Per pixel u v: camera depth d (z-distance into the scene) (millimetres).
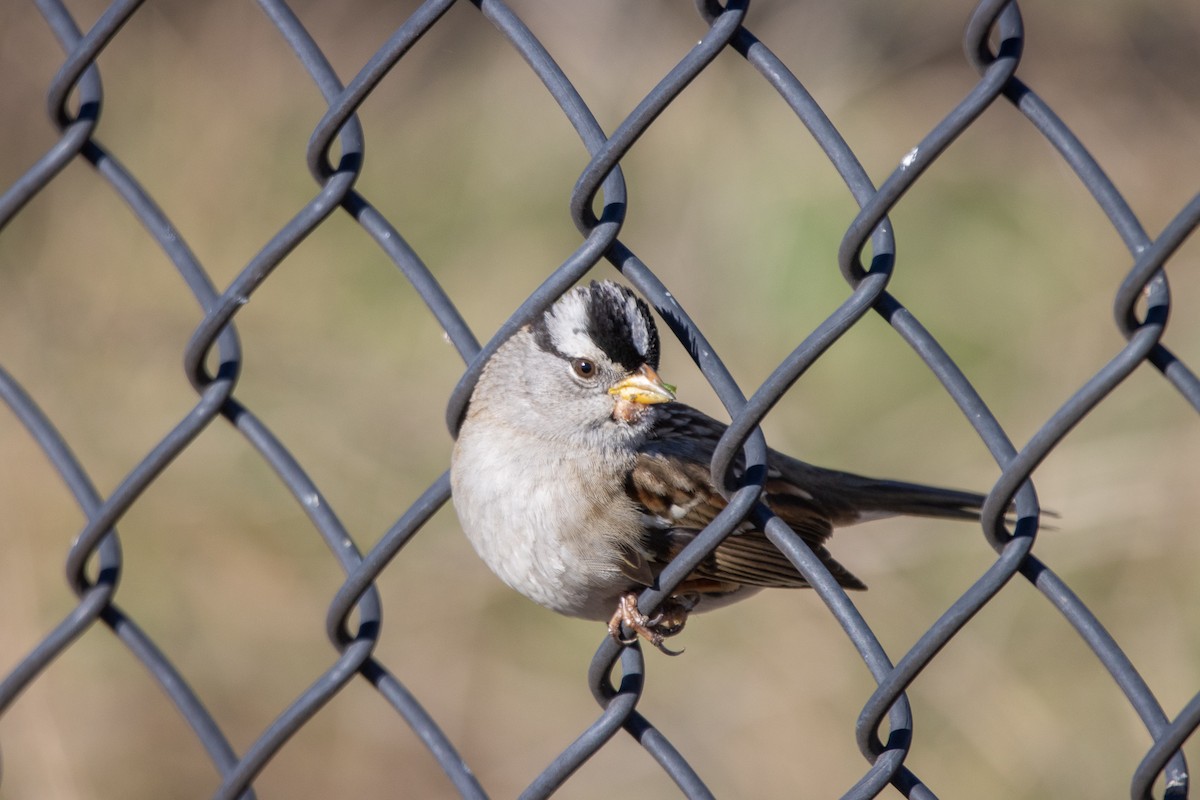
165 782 10266
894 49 14328
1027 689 9281
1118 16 14961
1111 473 10117
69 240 12836
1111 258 12250
